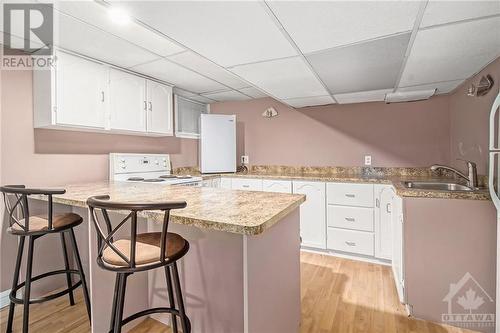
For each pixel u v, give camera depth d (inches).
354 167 134.6
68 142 94.1
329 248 116.0
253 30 62.2
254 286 42.4
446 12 52.5
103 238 42.0
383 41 66.1
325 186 116.5
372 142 130.8
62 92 81.7
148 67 100.2
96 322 56.9
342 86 104.3
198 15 56.2
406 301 70.7
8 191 58.4
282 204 52.2
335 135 138.8
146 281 69.0
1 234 77.0
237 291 53.0
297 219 62.4
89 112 89.2
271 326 48.3
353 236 111.1
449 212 66.1
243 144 163.3
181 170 148.6
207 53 74.9
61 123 81.2
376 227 106.5
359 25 58.7
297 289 62.5
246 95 149.4
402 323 67.6
